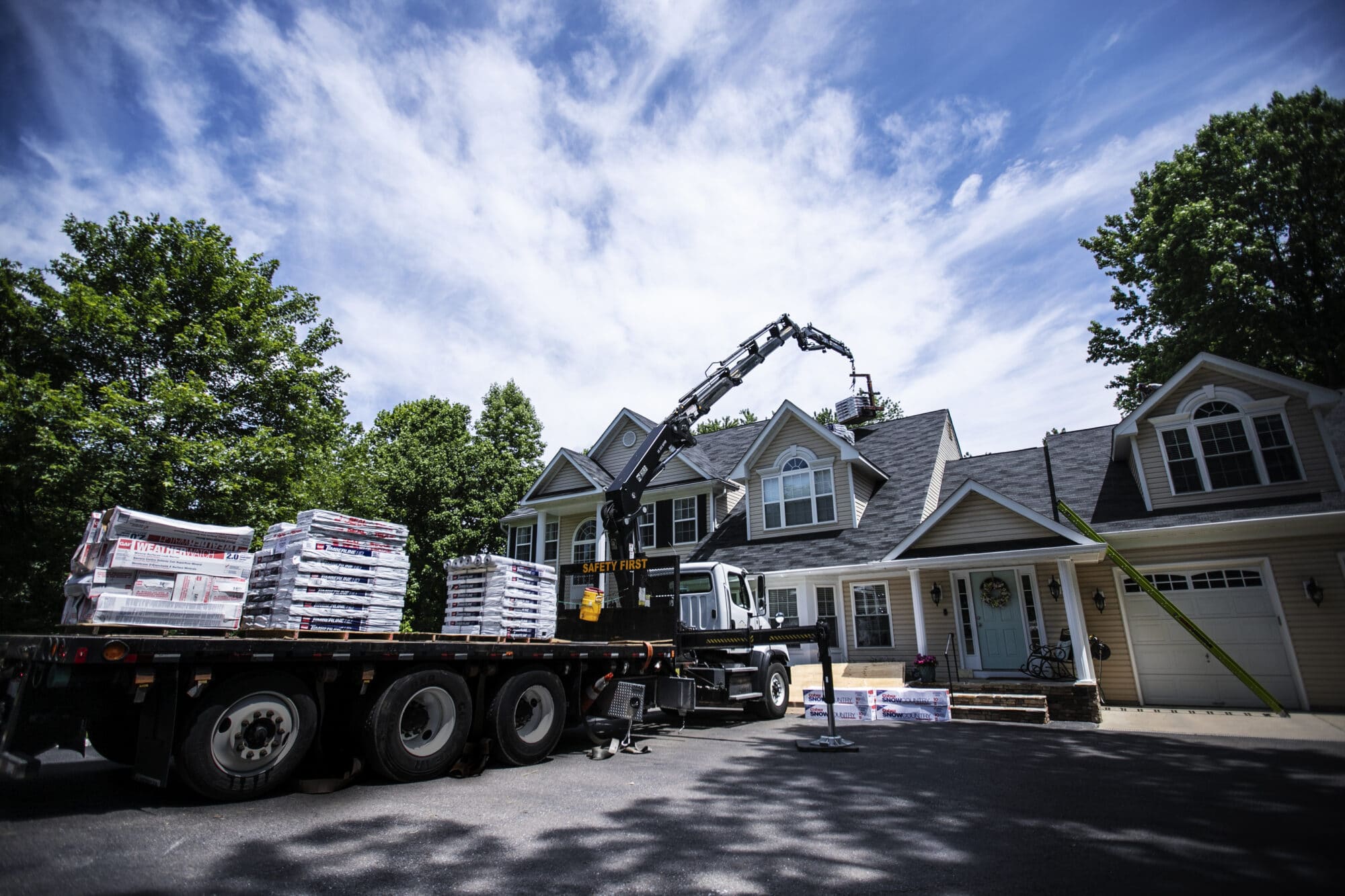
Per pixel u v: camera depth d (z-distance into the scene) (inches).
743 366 601.9
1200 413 534.9
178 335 618.8
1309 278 785.6
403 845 155.8
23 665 173.6
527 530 963.3
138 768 174.2
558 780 234.8
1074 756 293.0
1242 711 448.5
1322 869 145.7
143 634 195.3
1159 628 507.2
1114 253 987.9
